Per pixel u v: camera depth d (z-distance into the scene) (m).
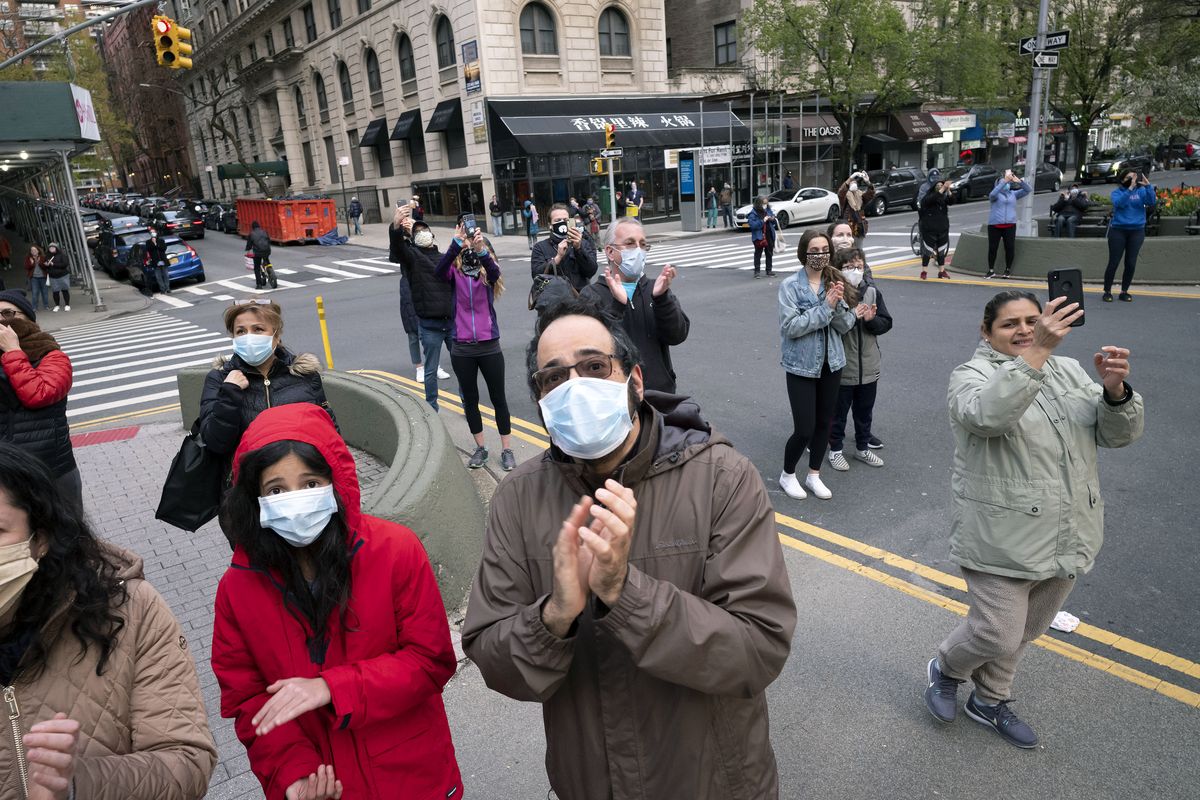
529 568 1.74
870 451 6.02
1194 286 11.09
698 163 27.77
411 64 33.69
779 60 33.00
